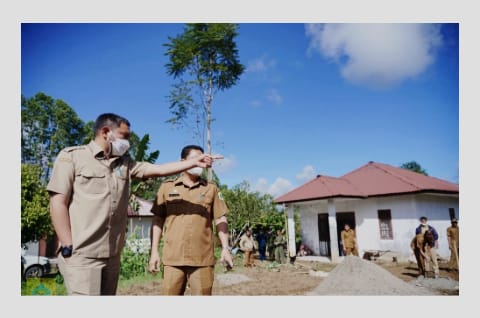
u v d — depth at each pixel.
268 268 11.83
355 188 15.43
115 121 2.46
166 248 2.97
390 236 14.05
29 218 7.88
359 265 7.65
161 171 2.64
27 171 8.13
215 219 3.13
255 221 17.25
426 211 13.80
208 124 17.91
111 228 2.33
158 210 3.13
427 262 8.48
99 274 2.25
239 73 19.08
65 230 2.19
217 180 18.47
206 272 2.91
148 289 7.54
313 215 17.27
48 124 26.52
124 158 2.57
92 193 2.28
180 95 17.52
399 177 15.01
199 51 17.91
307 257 16.08
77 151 2.35
